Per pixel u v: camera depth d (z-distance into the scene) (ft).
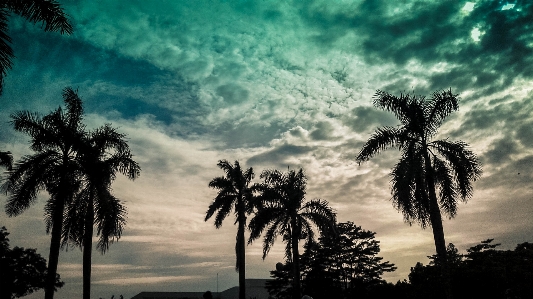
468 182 68.59
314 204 109.09
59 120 73.36
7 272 111.96
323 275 154.81
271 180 113.09
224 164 123.95
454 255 94.38
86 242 73.05
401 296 126.41
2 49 38.01
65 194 70.38
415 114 71.61
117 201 77.25
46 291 66.03
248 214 117.70
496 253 99.14
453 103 71.46
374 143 71.36
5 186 70.18
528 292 83.41
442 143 70.90
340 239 170.19
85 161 73.05
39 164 71.00
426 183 69.82
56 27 44.83
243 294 112.57
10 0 42.93
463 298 84.43
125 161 76.54
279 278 157.58
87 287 71.41
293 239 107.04
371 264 173.06
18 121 71.10
